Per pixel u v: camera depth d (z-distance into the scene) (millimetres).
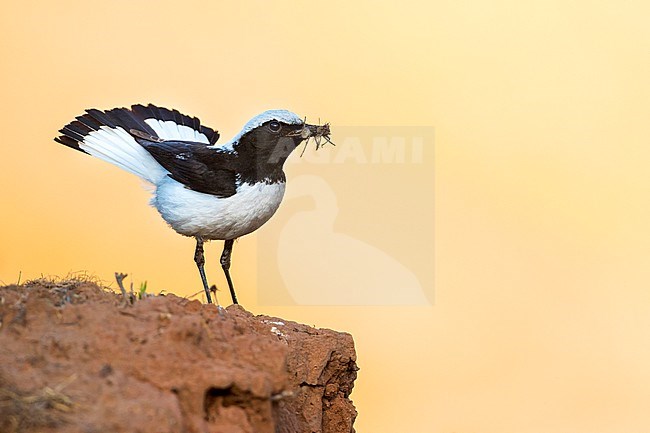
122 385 6070
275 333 8477
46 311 6676
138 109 11125
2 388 5863
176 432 5852
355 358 8977
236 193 9961
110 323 6582
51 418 5707
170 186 10141
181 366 6344
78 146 10445
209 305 7465
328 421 8750
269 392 6496
